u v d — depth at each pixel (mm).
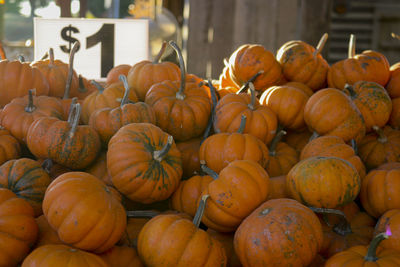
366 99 3127
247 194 2256
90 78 4555
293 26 5410
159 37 6418
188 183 2625
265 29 5359
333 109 2918
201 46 5500
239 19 5355
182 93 3045
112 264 2135
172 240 2053
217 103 3143
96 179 2213
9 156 2760
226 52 5457
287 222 2031
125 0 11000
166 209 2758
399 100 3324
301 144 3324
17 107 2965
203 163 2477
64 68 3689
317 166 2359
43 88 3393
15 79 3223
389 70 3502
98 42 4539
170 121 2951
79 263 1926
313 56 3576
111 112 2781
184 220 2170
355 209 2664
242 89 3416
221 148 2660
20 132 2881
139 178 2408
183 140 3096
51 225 2066
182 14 9352
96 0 17219
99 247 2084
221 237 2408
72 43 4504
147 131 2555
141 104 2828
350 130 2924
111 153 2477
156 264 2061
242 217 2287
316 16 5664
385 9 13039
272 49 5402
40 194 2430
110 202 2127
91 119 2857
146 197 2480
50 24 4477
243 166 2355
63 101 3359
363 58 3451
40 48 4473
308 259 2025
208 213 2311
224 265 2131
